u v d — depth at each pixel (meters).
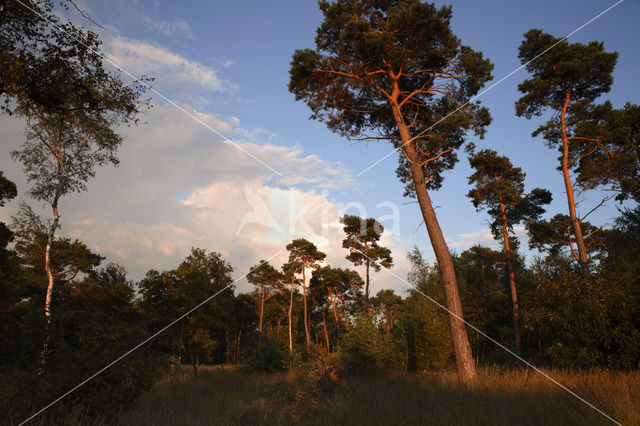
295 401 7.14
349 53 12.02
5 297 15.54
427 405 6.59
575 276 10.99
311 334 51.44
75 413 5.52
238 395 9.15
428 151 12.95
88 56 8.70
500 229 27.23
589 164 19.06
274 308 48.78
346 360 13.77
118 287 23.20
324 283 37.94
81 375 5.97
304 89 13.10
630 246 17.53
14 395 5.45
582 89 18.66
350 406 6.93
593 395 6.55
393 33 11.30
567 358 10.12
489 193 26.38
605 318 9.80
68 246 25.19
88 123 12.23
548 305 11.28
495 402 6.33
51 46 8.30
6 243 20.62
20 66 7.66
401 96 13.58
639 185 18.69
